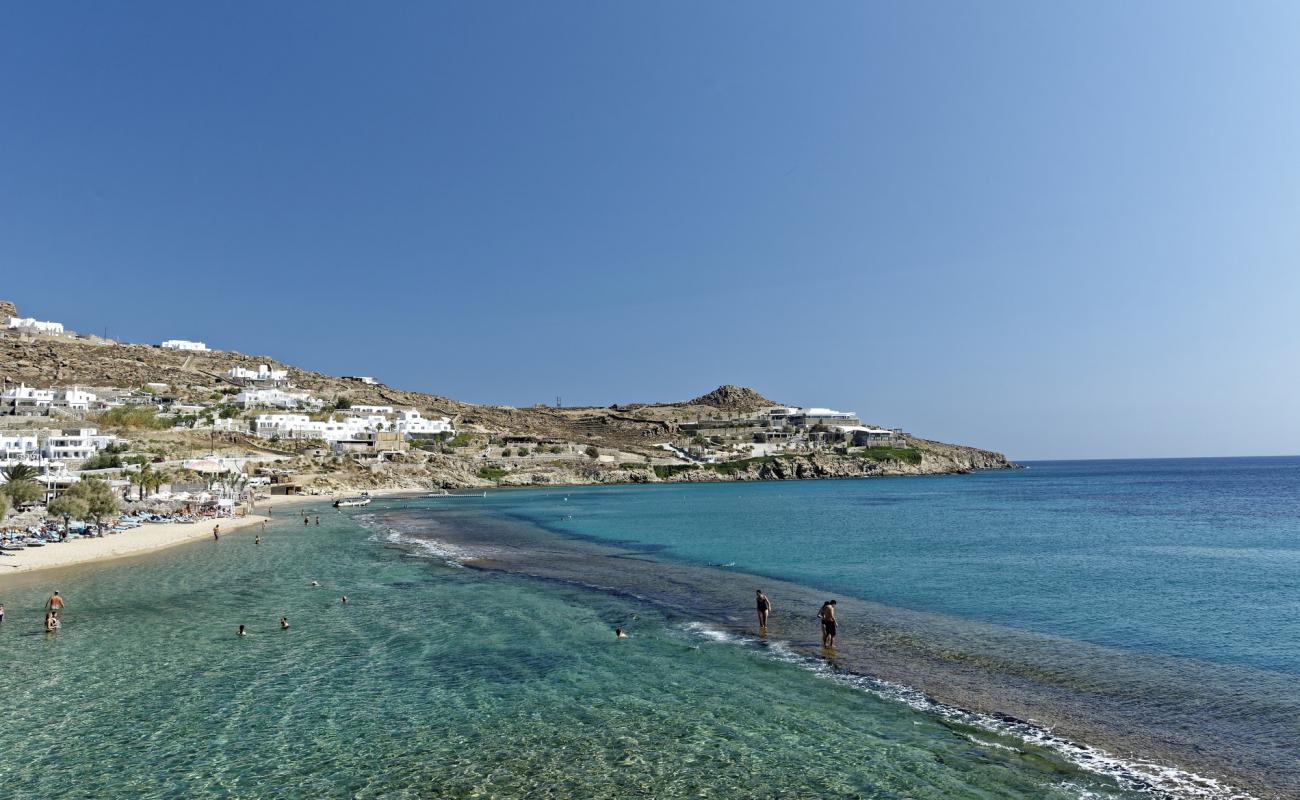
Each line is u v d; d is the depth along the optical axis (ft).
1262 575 162.71
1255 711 75.66
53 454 447.01
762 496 547.49
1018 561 187.32
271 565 180.96
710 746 67.97
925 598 137.18
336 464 606.14
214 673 90.22
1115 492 555.28
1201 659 95.04
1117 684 84.69
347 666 93.20
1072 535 251.80
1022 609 126.93
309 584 152.97
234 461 543.39
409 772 62.95
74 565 181.47
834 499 497.87
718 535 261.24
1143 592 142.61
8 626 115.14
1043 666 92.02
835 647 101.55
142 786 60.54
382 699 81.00
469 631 111.34
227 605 130.82
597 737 70.33
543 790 59.62
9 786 60.54
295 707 78.54
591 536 259.19
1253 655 96.84
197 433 598.75
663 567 179.73
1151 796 57.26
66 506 225.15
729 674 89.61
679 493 604.08
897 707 77.71
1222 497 479.82
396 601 134.51
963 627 113.29
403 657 97.19
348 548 217.15
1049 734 70.03
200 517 317.83
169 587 149.38
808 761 64.49
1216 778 60.23
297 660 95.81
